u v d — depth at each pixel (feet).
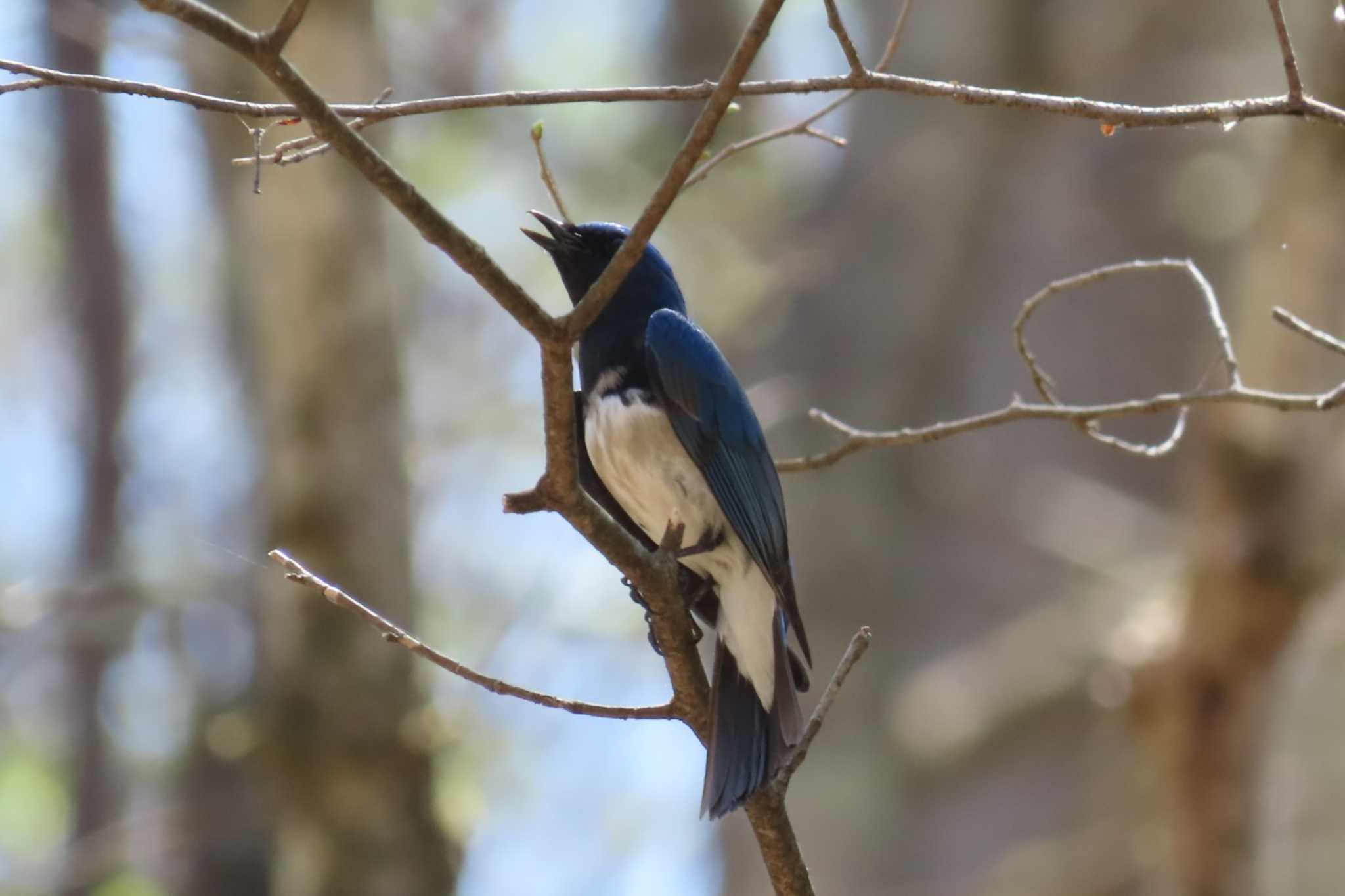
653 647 20.08
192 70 35.55
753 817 18.12
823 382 47.50
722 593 22.41
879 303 47.65
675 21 53.57
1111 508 47.11
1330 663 49.85
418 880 37.17
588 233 24.97
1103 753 47.03
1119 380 50.08
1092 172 52.03
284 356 38.22
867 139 50.03
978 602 47.85
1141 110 16.51
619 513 23.77
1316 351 36.29
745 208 51.06
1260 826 38.73
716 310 48.91
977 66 48.19
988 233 47.83
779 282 48.26
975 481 48.42
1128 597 45.24
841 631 45.80
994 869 43.78
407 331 48.62
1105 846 41.47
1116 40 48.06
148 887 47.65
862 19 55.26
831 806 44.24
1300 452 36.45
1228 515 37.24
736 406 22.77
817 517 46.42
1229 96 51.49
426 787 37.76
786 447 47.11
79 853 47.11
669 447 22.58
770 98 52.31
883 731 45.27
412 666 38.22
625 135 52.80
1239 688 37.63
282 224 38.14
